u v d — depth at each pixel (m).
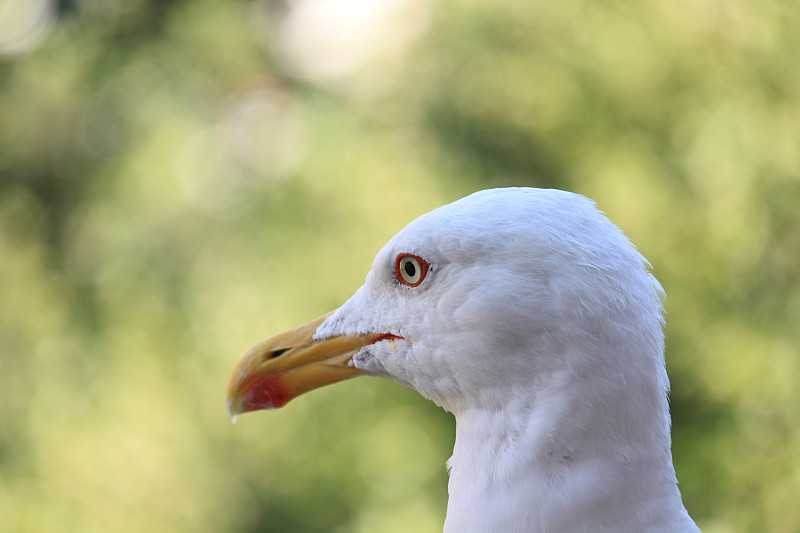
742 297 10.59
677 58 10.66
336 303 10.38
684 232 10.48
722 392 10.62
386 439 10.83
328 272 10.51
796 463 10.38
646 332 3.45
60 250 11.89
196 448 10.77
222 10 12.32
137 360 10.89
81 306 11.35
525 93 10.84
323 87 11.69
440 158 10.73
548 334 3.44
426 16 11.37
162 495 10.73
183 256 11.14
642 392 3.42
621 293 3.43
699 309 10.49
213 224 11.24
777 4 10.59
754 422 10.66
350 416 10.89
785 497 10.44
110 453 10.74
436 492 10.73
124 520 10.70
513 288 3.47
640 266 3.55
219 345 10.60
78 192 11.80
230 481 10.96
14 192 12.04
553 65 10.83
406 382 3.97
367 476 10.91
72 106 11.95
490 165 10.76
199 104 11.81
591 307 3.39
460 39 11.05
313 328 4.22
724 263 10.50
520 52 10.91
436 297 3.67
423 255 3.66
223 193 11.50
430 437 10.86
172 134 11.43
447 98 10.98
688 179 10.59
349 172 10.77
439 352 3.70
